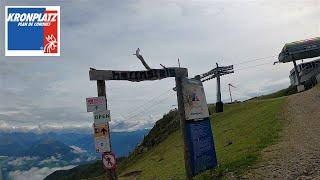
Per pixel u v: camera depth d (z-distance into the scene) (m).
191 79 22.03
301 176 18.56
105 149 16.97
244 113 67.44
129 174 53.41
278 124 39.38
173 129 93.31
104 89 17.73
